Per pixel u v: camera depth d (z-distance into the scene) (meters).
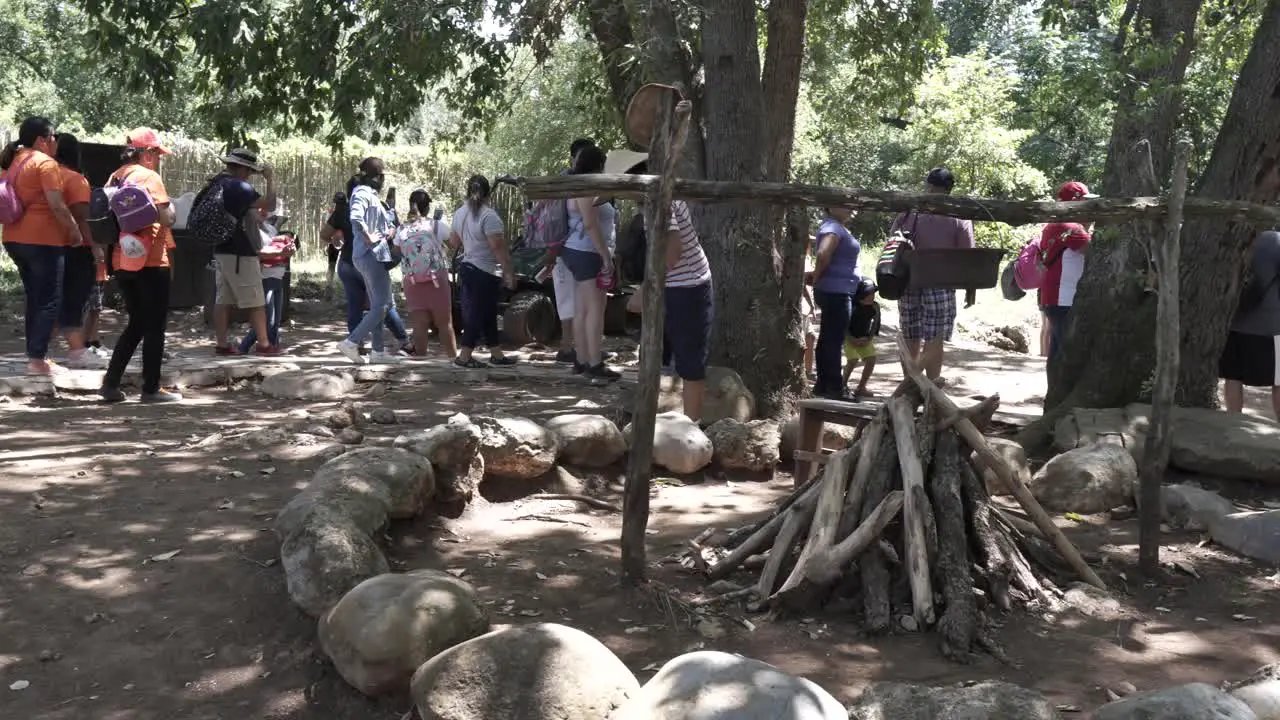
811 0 14.18
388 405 8.16
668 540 5.33
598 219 8.61
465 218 9.90
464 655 3.36
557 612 4.34
